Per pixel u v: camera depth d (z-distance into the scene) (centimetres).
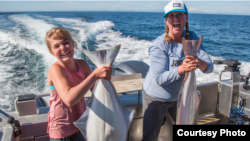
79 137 158
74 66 152
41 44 1114
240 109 249
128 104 213
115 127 134
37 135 182
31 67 802
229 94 250
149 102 184
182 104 138
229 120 251
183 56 170
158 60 169
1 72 748
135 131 218
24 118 187
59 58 139
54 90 143
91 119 133
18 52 981
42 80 704
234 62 244
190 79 136
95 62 125
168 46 169
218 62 255
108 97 132
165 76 158
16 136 166
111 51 124
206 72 166
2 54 955
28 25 1720
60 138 147
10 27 1591
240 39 2458
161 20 5159
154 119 185
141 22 4197
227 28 3769
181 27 166
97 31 1834
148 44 1453
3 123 180
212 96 260
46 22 2062
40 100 348
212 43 2134
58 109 145
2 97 587
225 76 800
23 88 642
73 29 1641
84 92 122
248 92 246
